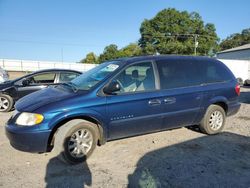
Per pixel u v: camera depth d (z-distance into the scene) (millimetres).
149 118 4402
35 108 3740
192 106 4898
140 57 4648
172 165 3873
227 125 6270
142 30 59562
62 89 4457
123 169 3736
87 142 4008
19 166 3814
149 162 3980
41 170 3693
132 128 4324
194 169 3738
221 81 5402
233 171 3688
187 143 4859
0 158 4082
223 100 5336
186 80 4891
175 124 4836
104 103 3986
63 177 3490
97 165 3875
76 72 8359
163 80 4617
